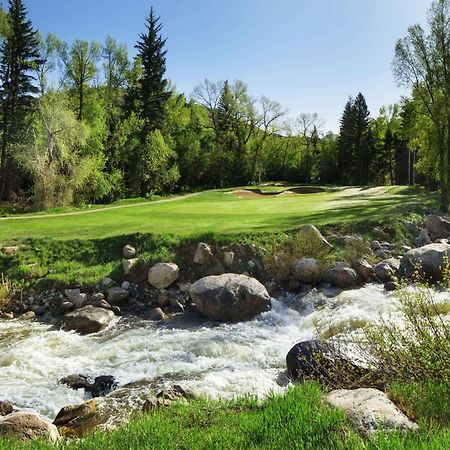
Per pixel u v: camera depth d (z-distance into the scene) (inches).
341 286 568.1
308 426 161.9
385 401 180.7
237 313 497.7
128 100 2020.2
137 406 271.9
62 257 663.1
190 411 203.8
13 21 1509.6
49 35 1755.7
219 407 208.5
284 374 308.8
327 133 3376.0
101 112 1822.1
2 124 1519.4
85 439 183.3
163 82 2017.7
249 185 2797.7
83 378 342.6
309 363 273.1
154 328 485.1
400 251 689.6
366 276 585.9
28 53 1536.7
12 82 1509.6
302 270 585.0
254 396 240.1
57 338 449.7
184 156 2466.8
